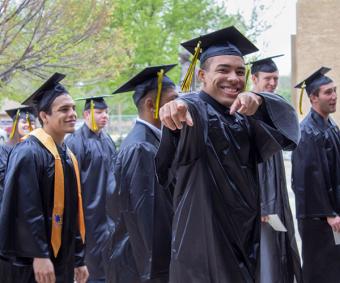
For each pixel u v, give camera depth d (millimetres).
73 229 3725
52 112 3652
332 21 14516
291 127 2543
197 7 18062
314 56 14664
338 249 4945
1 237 3385
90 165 6191
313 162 4836
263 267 4281
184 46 2771
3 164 5535
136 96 3854
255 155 2621
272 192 4238
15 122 6078
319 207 4828
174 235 2609
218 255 2449
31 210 3393
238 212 2480
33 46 10328
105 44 11828
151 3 17609
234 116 2549
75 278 3955
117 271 3846
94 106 6445
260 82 4738
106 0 11781
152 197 3627
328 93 4895
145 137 3738
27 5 10039
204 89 2592
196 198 2479
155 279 3645
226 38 2641
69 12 10789
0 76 10633
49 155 3564
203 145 2439
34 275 3516
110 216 4145
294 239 4367
